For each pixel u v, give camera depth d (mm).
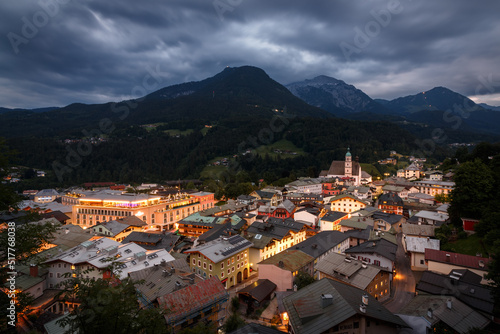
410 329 35625
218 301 45062
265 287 57844
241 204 147000
